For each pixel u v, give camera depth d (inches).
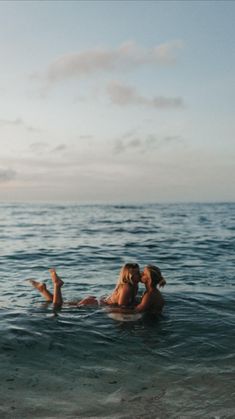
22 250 389.4
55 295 174.4
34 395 93.7
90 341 131.1
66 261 321.4
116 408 88.2
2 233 581.3
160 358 117.8
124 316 157.8
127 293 169.6
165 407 88.8
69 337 134.3
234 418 84.2
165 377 104.5
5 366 110.3
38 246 422.6
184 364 113.3
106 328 144.0
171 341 132.1
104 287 220.2
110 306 170.2
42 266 297.0
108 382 101.3
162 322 151.7
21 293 201.2
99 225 751.7
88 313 161.3
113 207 2027.6
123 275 171.8
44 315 158.7
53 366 110.9
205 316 160.1
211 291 204.7
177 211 1489.9
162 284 166.9
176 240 473.4
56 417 84.2
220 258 333.4
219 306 175.2
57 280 175.3
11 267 293.1
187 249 391.5
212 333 140.3
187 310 168.2
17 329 140.7
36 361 114.2
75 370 108.4
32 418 83.6
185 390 97.2
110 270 278.8
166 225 744.3
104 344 128.7
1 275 259.3
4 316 156.9
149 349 125.0
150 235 541.3
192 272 265.4
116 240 478.3
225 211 1489.9
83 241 470.9
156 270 166.9
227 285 221.5
